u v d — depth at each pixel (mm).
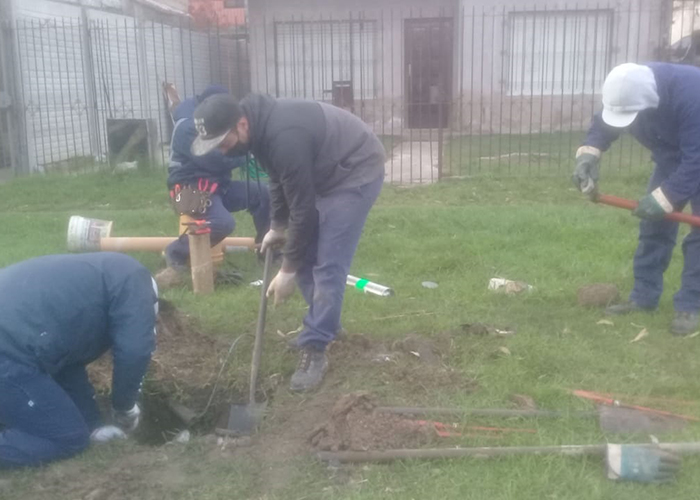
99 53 14953
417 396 4176
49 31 13844
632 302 5438
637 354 4660
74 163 13906
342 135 4199
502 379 4336
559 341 4898
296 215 4035
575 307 5559
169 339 5082
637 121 4945
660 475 3324
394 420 3818
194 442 3836
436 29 18578
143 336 3742
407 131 19016
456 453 3543
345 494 3320
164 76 17281
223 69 21047
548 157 13070
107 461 3654
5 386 3469
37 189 11148
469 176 11500
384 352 4734
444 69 18797
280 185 4426
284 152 3936
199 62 19859
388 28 18656
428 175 12094
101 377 4684
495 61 18031
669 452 3371
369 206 4332
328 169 4191
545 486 3316
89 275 3701
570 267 6477
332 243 4254
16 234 8164
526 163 12969
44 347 3523
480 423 3887
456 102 16188
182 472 3551
